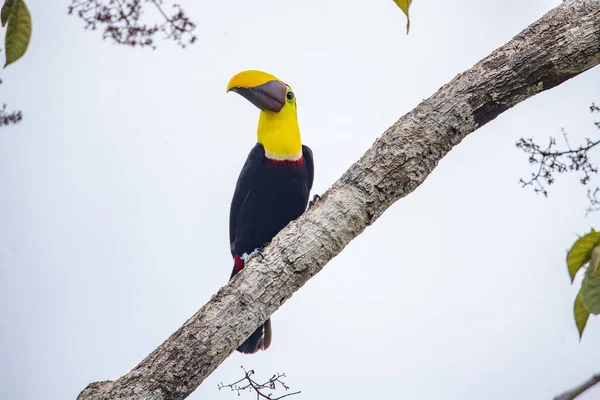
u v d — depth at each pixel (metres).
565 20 7.96
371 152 7.86
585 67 7.95
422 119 7.86
